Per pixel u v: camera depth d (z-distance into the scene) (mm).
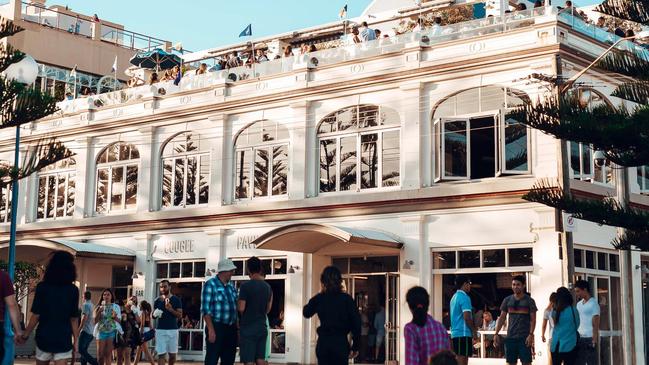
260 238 27344
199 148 32812
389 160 28203
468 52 26797
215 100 32188
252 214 30750
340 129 29359
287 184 30312
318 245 28750
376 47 28875
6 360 11305
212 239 31859
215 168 32094
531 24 25812
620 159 18766
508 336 17578
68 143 36938
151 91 34281
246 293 14617
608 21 32125
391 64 28250
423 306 10609
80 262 35531
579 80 25906
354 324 12078
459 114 26891
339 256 29453
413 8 32875
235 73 32375
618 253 27375
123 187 35031
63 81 46438
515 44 25922
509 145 25906
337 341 12008
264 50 35625
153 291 33375
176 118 33375
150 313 23672
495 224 25781
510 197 25516
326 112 29625
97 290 35875
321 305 12125
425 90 27547
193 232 32531
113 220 34625
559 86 22141
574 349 16047
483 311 25859
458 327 17141
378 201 27828
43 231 37000
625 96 18625
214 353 14391
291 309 29453
